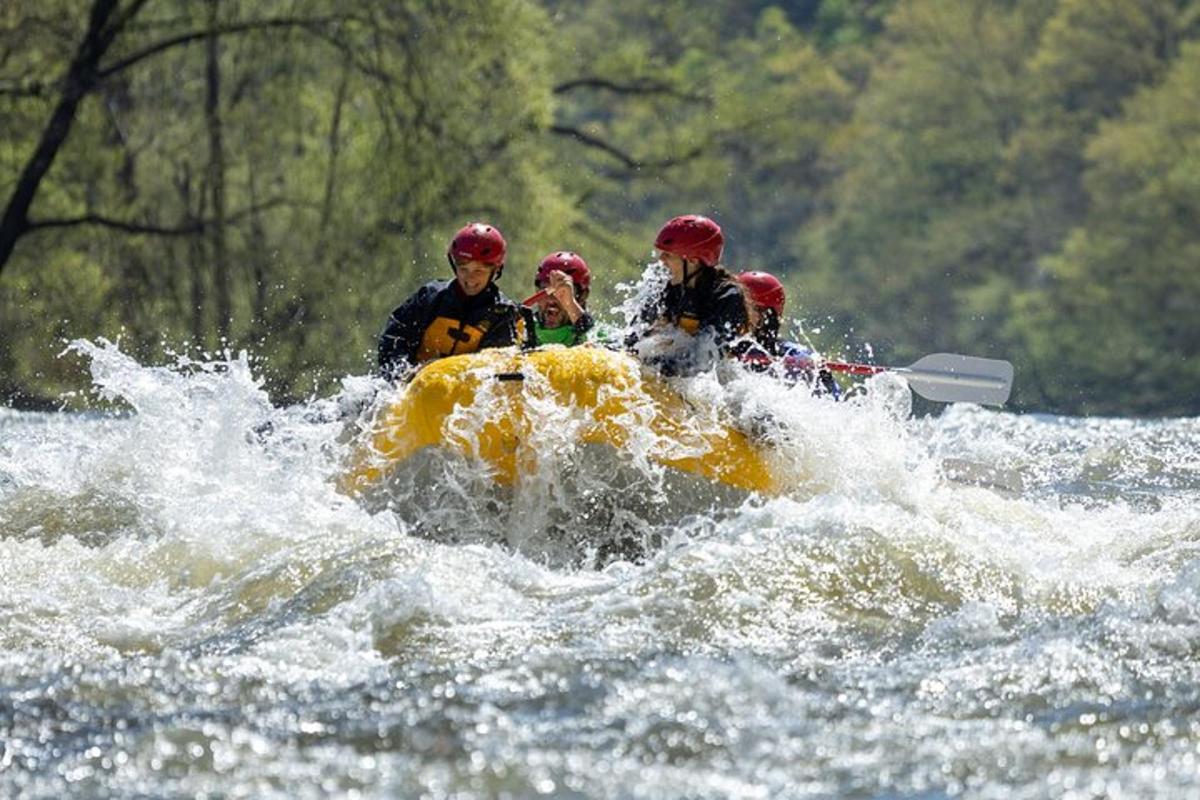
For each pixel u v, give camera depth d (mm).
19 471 28641
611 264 104750
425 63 82000
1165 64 164250
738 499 23500
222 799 12969
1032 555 20781
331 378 83562
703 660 16578
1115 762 13711
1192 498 30875
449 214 83125
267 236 86000
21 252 82688
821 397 25406
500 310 26984
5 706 15375
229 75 84875
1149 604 18781
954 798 12938
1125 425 52438
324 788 13156
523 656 16703
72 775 13531
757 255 197250
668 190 117000
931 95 180500
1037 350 158875
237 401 25312
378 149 83438
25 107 81062
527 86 85938
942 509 24938
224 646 17422
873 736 14375
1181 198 146125
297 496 23875
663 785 13188
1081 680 16078
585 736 14344
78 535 23625
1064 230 172000
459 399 23297
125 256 83438
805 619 18188
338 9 81062
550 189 88250
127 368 26875
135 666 16656
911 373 29000
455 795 12992
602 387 23516
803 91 165500
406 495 23281
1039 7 179000
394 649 17031
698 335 24391
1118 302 153125
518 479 23156
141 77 84812
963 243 176250
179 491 25266
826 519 20938
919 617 18438
